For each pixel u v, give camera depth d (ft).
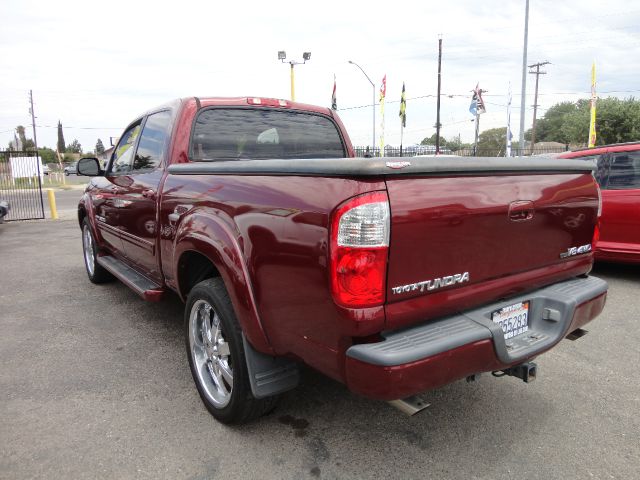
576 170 9.45
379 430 9.45
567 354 13.04
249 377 8.60
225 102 12.87
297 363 9.04
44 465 8.38
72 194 88.74
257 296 8.05
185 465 8.39
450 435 9.29
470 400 10.61
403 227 6.72
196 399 10.67
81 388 11.16
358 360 6.61
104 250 18.26
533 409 10.23
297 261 7.18
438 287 7.28
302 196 7.14
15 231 38.19
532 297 9.02
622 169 19.42
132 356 12.93
